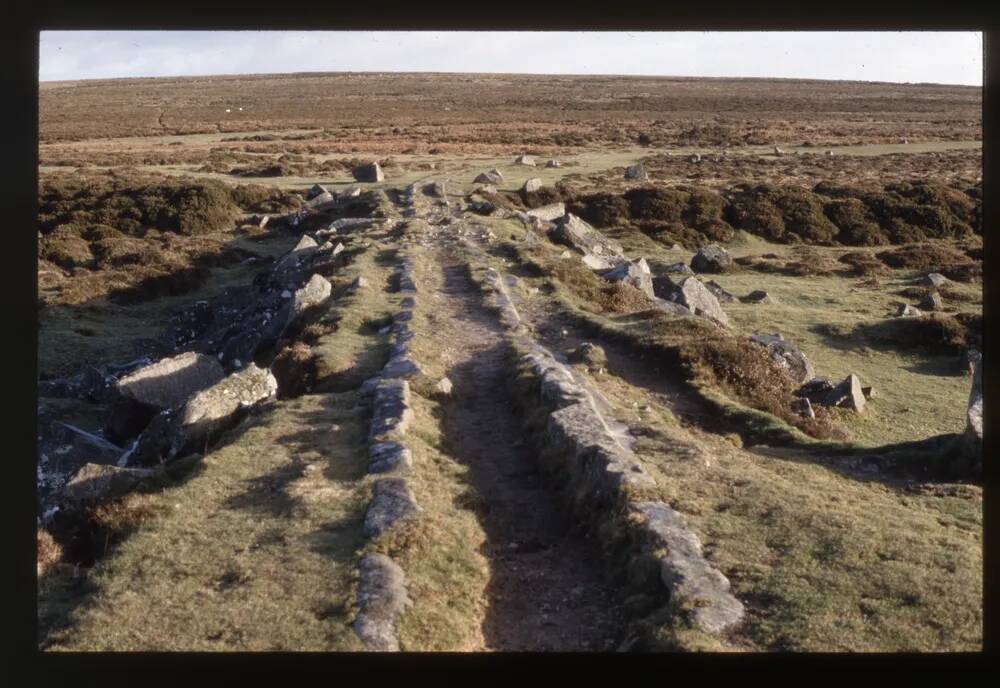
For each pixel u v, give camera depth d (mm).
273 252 45062
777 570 10031
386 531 11125
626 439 14898
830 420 21078
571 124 108938
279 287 33250
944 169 67562
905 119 117000
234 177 64562
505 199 48750
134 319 35125
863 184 56219
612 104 144375
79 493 13969
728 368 20922
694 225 48719
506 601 10516
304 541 11250
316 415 16516
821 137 94438
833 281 39188
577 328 24188
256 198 54188
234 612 9609
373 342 21938
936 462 14711
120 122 117125
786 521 11383
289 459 14273
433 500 12484
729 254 42219
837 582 9680
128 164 70562
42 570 11883
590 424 14523
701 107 138500
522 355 19516
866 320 31406
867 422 21953
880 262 42312
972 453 14156
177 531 11828
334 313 24453
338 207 49438
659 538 10625
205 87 189375
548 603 10461
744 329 30859
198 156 74875
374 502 12086
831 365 27453
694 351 21297
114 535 12477
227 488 13297
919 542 10742
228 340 28219
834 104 141625
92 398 24250
